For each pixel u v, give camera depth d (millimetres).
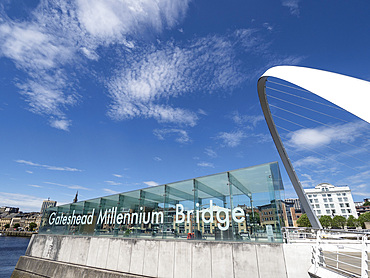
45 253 19812
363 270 6000
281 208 10227
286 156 27766
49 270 17484
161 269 12125
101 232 17297
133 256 13609
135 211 15883
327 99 13758
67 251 17797
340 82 13641
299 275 8742
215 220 12109
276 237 9828
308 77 16438
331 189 105438
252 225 10773
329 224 80875
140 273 12812
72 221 20250
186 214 13328
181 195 14047
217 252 10781
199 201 13109
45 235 21359
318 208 103500
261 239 10273
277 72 21125
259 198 10977
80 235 18391
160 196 15062
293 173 27047
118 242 14867
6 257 63031
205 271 10750
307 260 8836
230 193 12102
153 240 13227
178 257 11828
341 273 6699
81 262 16203
